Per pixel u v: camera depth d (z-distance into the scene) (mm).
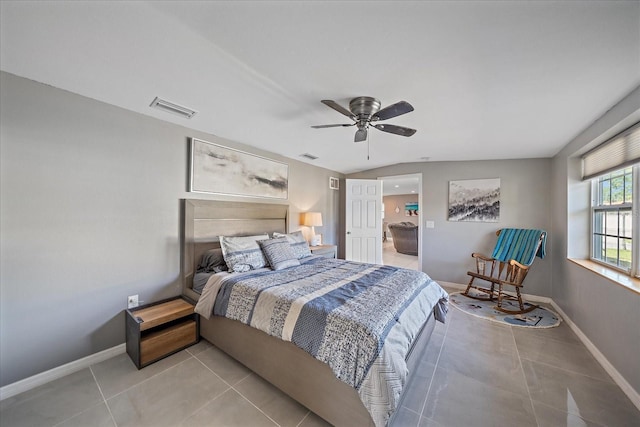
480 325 2746
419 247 4434
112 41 1333
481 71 1550
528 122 2336
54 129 1811
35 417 1490
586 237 2789
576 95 1806
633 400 1627
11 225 1654
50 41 1329
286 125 2553
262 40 1319
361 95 1881
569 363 2051
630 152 1975
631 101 1744
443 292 2410
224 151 2971
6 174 1634
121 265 2162
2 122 1618
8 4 1080
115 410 1547
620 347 1801
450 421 1478
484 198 3961
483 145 3135
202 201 2732
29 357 1724
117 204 2133
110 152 2088
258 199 3438
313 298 1719
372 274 2387
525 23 1151
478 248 4008
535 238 3271
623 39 1229
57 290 1837
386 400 1203
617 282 1853
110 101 2033
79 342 1938
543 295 3531
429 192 4367
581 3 1036
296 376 1583
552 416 1513
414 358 1755
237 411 1550
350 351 1333
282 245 2850
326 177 4883
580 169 2840
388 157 3943
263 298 1835
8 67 1565
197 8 1108
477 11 1095
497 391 1728
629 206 2113
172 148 2508
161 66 1562
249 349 1883
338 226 5293
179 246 2582
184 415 1514
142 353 1959
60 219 1845
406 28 1211
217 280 2225
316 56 1449
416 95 1870
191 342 2266
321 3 1076
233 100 2010
